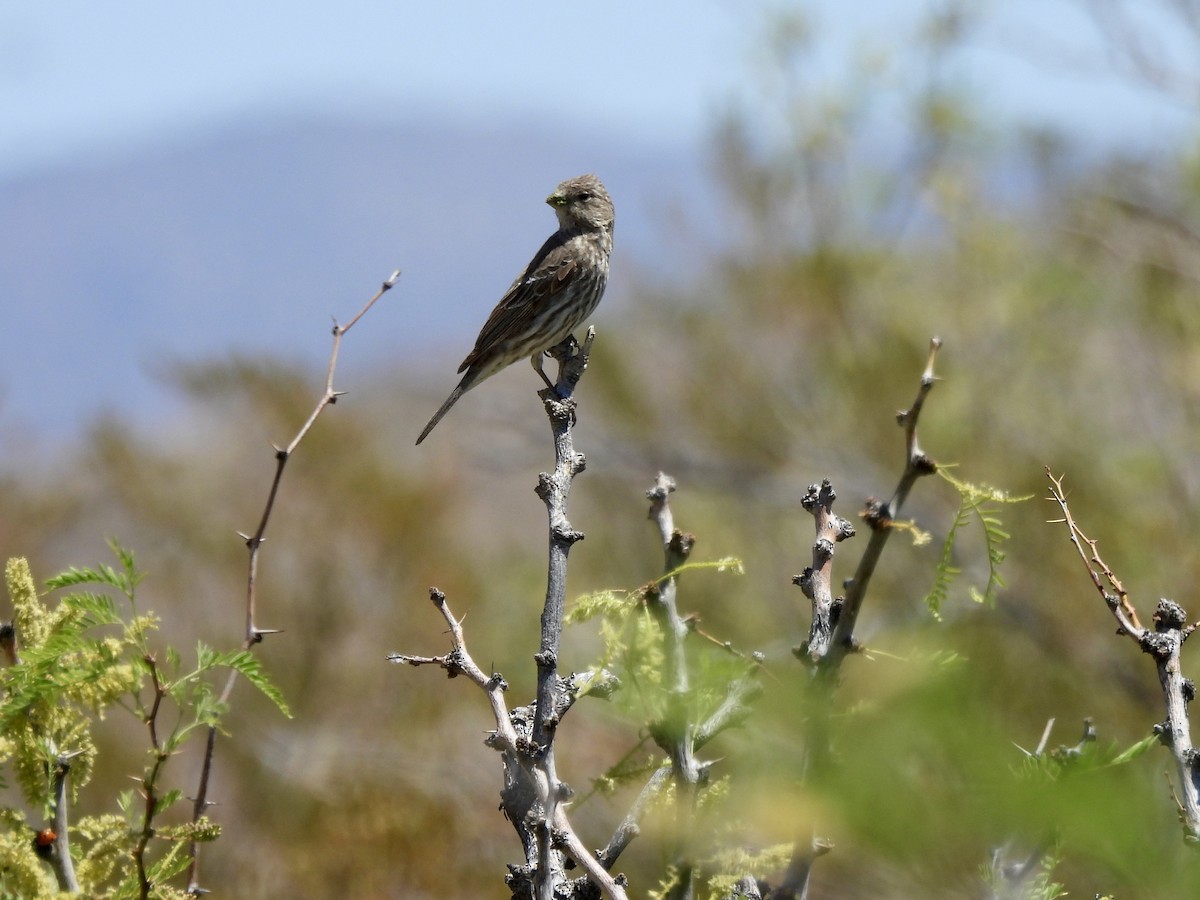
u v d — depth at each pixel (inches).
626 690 139.3
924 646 134.3
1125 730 438.6
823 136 610.2
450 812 471.2
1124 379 548.7
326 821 470.3
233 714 525.0
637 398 617.0
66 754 155.0
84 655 155.5
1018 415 557.0
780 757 108.2
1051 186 587.2
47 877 150.5
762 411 596.7
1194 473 511.2
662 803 142.7
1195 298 540.7
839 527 144.3
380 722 533.3
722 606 561.6
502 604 602.2
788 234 622.2
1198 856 90.7
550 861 139.3
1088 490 516.4
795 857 110.6
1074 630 466.6
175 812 477.1
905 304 588.7
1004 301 562.6
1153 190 560.1
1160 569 494.6
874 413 572.7
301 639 580.1
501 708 150.1
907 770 86.7
